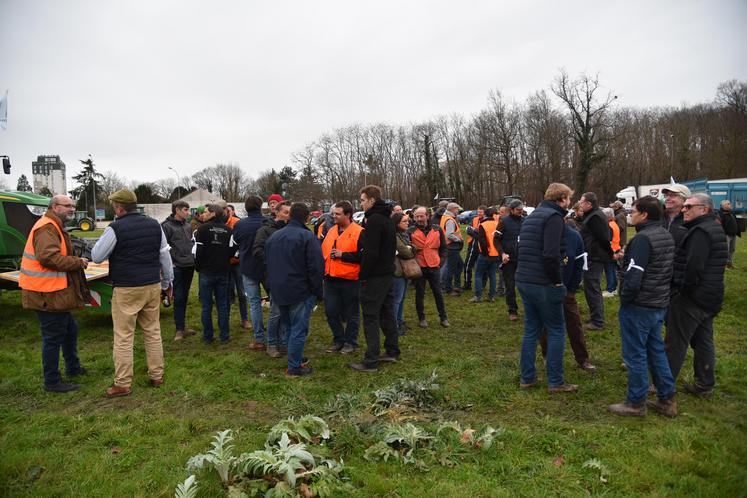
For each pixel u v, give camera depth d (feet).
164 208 222.07
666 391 13.20
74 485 10.16
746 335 20.53
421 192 211.20
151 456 11.30
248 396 15.02
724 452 11.09
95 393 15.16
